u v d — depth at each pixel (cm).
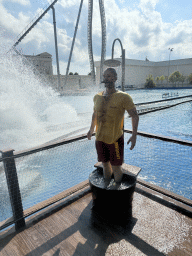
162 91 5253
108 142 190
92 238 181
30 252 168
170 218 205
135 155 646
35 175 454
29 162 525
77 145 686
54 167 503
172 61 8356
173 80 7094
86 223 203
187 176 501
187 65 7938
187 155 623
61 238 183
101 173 237
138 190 261
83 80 6188
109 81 177
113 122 185
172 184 475
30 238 185
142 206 227
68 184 421
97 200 214
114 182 212
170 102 2439
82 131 889
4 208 319
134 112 176
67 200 244
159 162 587
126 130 293
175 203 225
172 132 1127
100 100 187
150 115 1664
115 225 198
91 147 675
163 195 243
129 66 7906
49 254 165
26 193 381
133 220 204
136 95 3972
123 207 208
